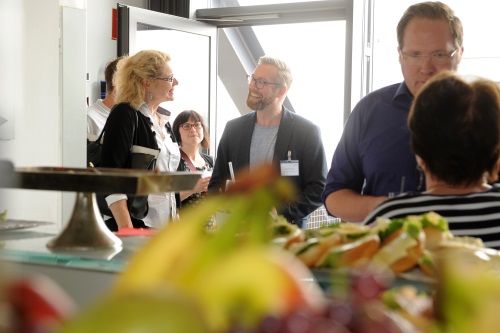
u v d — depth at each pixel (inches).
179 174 69.8
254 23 247.0
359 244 49.7
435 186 71.3
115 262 58.4
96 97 246.2
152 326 14.3
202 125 196.1
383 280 19.2
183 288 17.4
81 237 66.7
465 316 18.6
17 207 149.3
